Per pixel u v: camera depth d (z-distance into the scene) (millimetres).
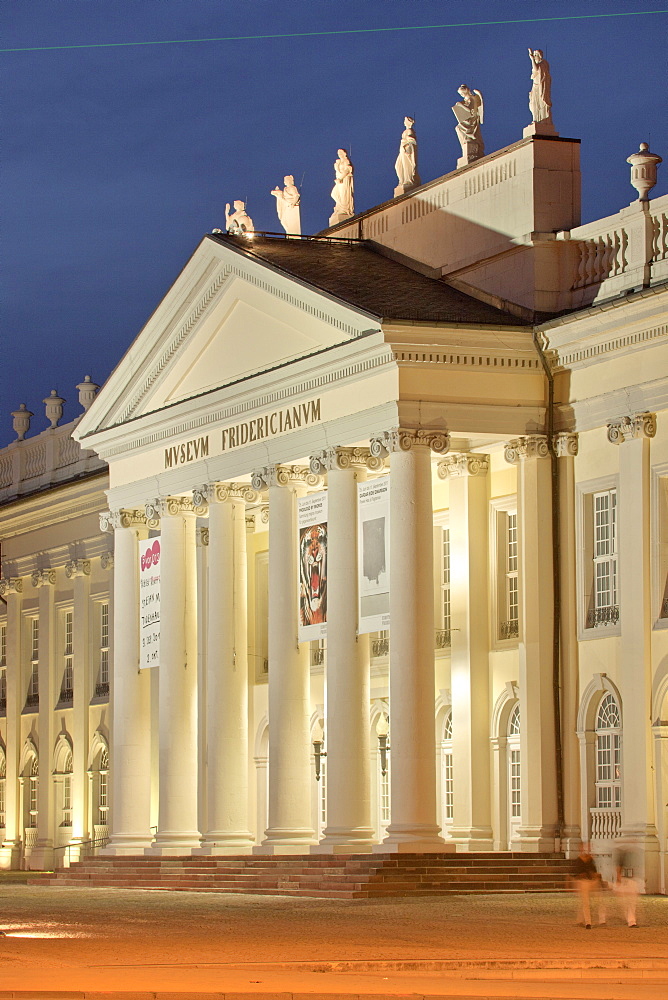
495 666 46219
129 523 54750
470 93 49094
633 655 41406
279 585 48031
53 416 69812
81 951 26312
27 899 42000
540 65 46438
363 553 45031
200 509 51625
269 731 47969
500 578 46531
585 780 43062
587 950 25875
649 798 40625
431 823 42562
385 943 27406
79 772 64812
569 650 43719
